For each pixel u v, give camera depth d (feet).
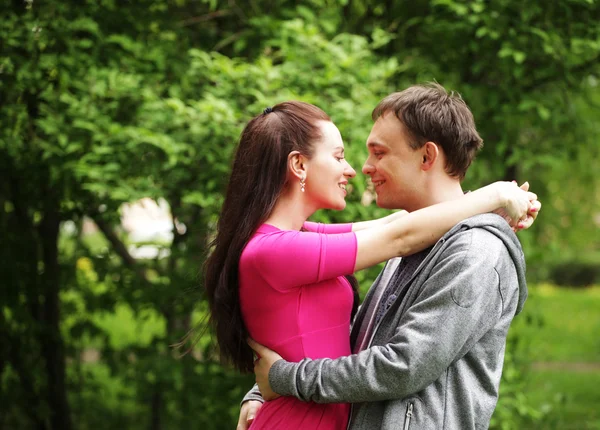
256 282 6.27
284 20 14.65
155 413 16.58
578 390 24.07
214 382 13.69
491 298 5.97
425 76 14.02
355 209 11.55
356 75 12.60
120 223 14.58
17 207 14.88
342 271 6.15
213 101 11.63
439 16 13.98
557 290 50.16
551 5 13.11
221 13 14.69
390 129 6.54
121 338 20.10
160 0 14.37
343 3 14.05
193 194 11.90
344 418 6.46
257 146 6.47
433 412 5.93
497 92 13.82
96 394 18.79
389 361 5.78
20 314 15.14
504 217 6.46
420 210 6.25
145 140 11.60
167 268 14.76
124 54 13.62
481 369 6.13
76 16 13.11
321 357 6.31
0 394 15.84
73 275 16.25
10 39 12.51
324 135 6.48
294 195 6.47
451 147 6.46
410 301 6.15
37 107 13.80
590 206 27.17
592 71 14.38
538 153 14.65
